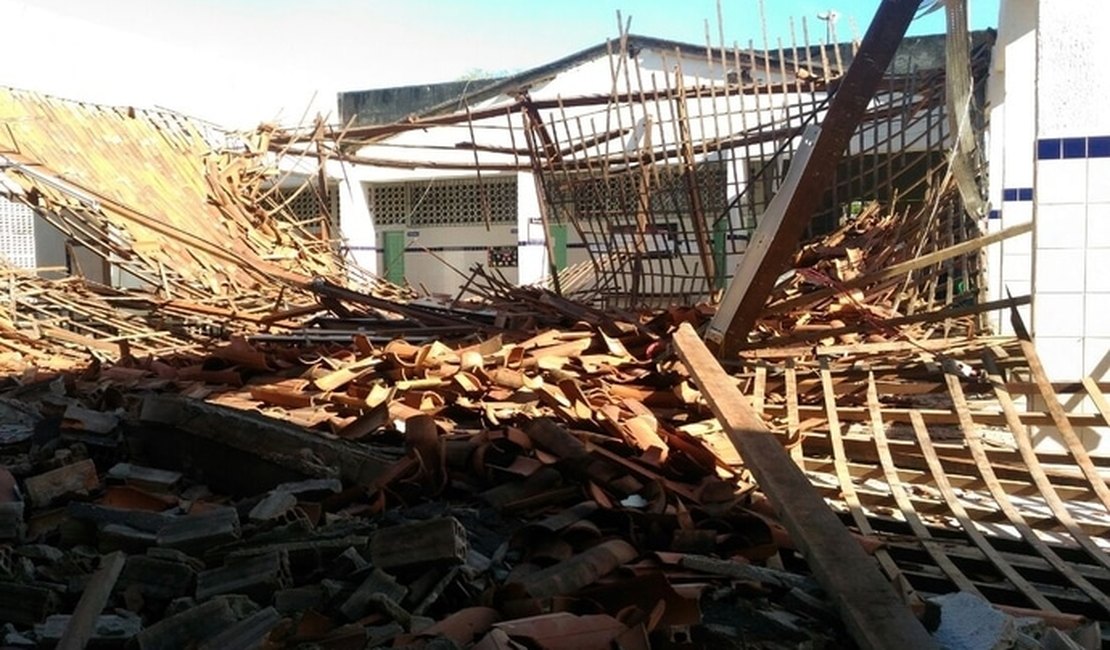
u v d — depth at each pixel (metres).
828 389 6.01
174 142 16.72
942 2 7.58
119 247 13.16
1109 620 3.35
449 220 22.67
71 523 4.05
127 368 7.73
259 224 17.16
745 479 4.62
